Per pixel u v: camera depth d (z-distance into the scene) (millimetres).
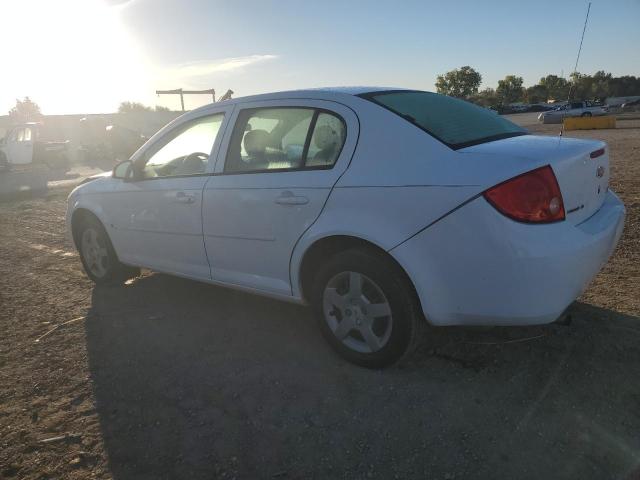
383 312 2953
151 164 4293
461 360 3180
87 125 25078
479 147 2775
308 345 3537
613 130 23750
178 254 4074
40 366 3447
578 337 3352
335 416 2734
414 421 2652
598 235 2717
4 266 5941
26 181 16125
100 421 2814
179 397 2994
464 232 2588
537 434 2492
